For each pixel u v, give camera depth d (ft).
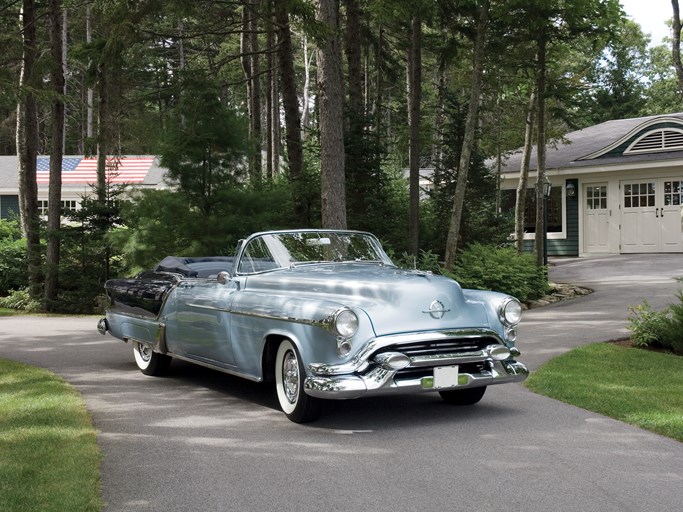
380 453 17.49
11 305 61.93
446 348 20.17
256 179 59.93
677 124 73.92
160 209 53.62
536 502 13.99
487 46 53.83
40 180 110.93
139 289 29.04
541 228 55.21
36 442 18.19
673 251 74.49
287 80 58.65
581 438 18.72
